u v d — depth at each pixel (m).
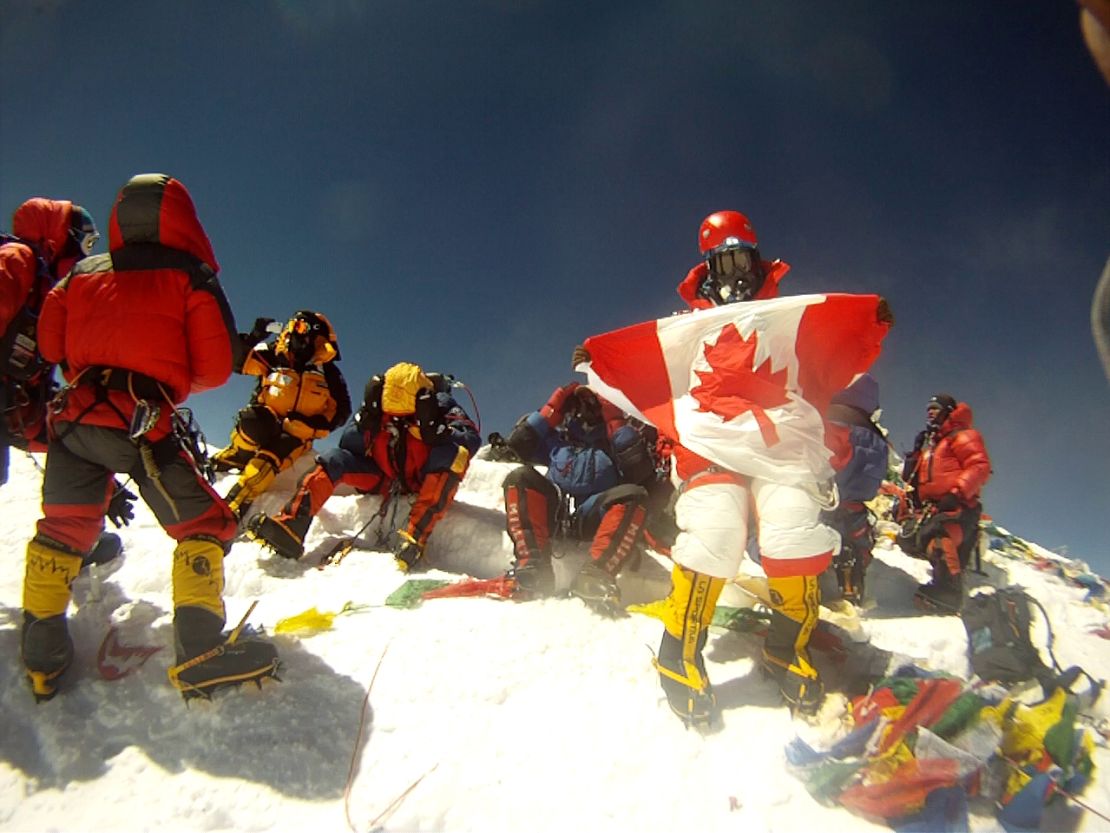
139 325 2.59
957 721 2.43
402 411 4.55
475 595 3.70
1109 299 1.15
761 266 3.36
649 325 3.10
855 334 3.00
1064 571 5.56
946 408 4.83
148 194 2.64
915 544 4.61
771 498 2.76
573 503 4.39
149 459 2.57
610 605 3.53
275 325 4.91
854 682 2.90
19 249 3.04
